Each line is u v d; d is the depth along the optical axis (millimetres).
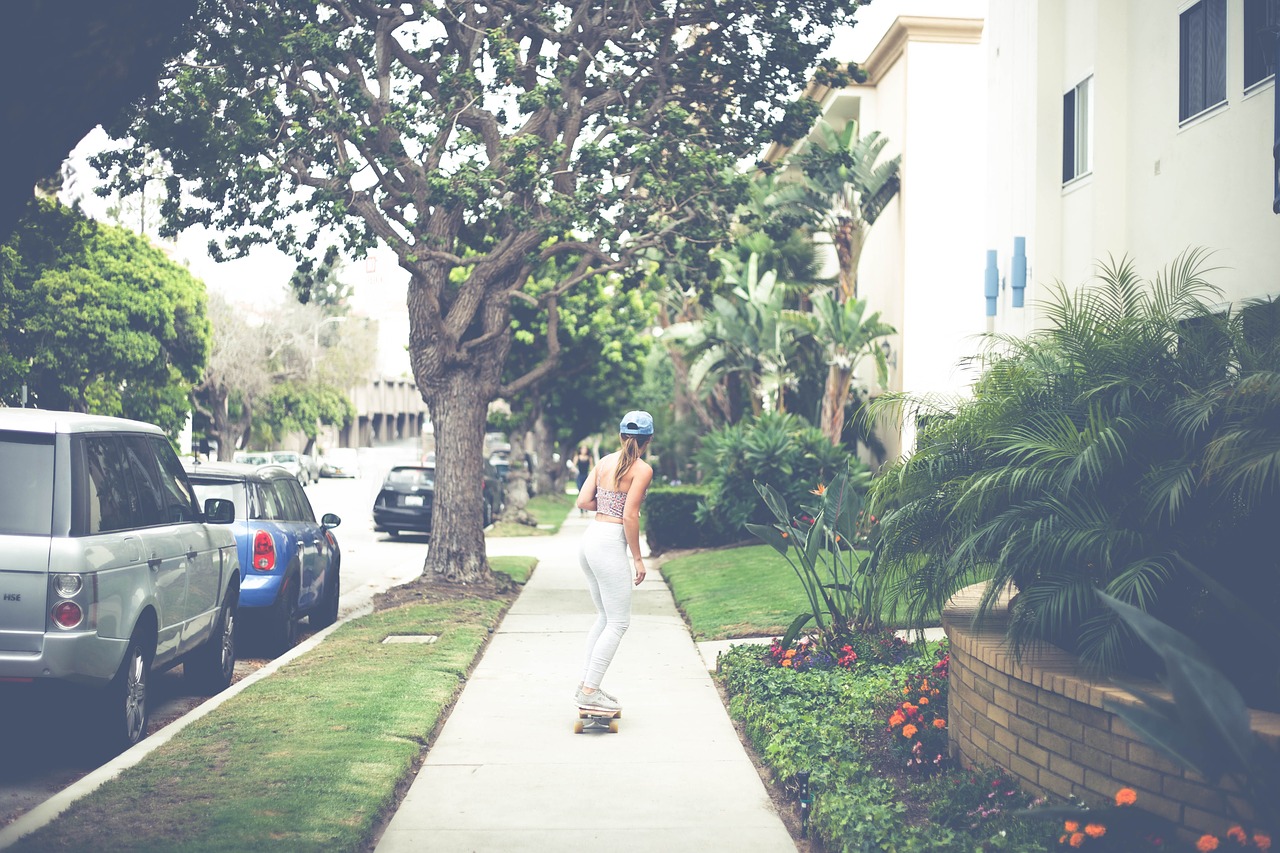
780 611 12562
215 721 7609
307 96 14930
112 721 6969
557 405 41000
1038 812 4500
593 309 33625
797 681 8211
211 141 12922
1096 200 12500
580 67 15609
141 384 33719
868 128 27453
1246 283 10133
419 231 15359
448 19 14992
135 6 4422
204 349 35438
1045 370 6074
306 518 12992
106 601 6758
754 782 6551
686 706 8562
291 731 7285
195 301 34781
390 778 6262
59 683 6512
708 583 15883
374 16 15055
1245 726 3859
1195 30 11094
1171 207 11477
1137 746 4602
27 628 6477
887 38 25141
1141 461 5367
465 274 30547
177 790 5957
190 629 8539
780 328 25531
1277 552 5141
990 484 5586
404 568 20547
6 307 19156
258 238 15750
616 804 6113
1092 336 5996
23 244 12422
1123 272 6691
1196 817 4336
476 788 6387
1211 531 5219
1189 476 5020
